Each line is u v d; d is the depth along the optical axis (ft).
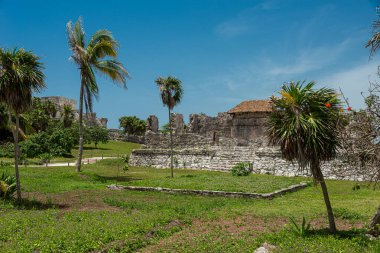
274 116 41.78
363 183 93.20
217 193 76.07
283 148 40.88
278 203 66.64
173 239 41.55
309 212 57.31
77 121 254.88
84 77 107.76
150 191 82.43
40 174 106.42
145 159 153.58
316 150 39.32
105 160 163.43
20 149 165.48
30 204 61.67
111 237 39.65
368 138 40.22
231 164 130.62
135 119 301.22
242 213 57.06
